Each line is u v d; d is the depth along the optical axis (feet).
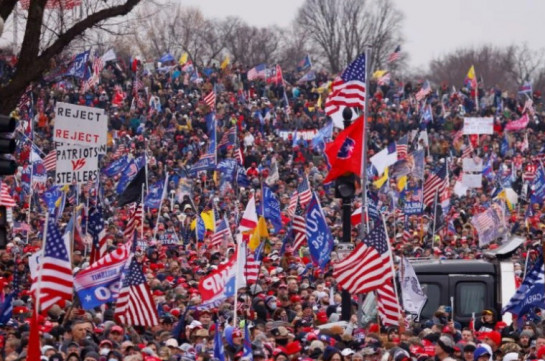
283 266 293.84
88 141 242.99
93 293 192.44
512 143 652.89
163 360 177.88
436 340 195.11
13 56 284.82
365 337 198.70
